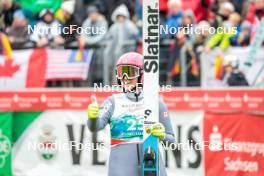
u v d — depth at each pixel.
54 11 29.28
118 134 16.80
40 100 27.62
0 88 28.80
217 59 27.22
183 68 27.72
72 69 28.64
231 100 25.92
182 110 26.31
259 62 26.81
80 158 27.31
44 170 27.69
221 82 27.16
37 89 27.62
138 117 16.80
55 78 28.61
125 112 16.81
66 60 28.64
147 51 16.59
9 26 29.61
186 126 26.31
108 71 28.39
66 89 27.33
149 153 16.19
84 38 28.83
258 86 26.80
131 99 16.92
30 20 29.39
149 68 16.52
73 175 27.36
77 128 27.30
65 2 29.23
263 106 25.61
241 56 27.00
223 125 26.03
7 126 27.84
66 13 29.14
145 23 16.62
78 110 27.27
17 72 28.72
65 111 27.44
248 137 25.92
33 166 27.80
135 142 16.72
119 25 28.47
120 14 28.50
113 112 16.84
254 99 25.70
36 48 28.88
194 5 28.69
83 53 28.66
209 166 26.20
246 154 26.00
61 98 27.44
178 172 26.33
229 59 26.94
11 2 29.69
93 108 16.05
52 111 27.58
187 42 27.66
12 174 27.94
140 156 16.64
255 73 26.84
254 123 25.83
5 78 28.77
